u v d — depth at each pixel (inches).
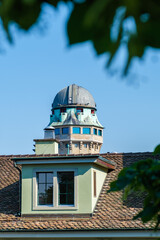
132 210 1612.9
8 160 2079.2
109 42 123.6
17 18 126.4
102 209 1653.5
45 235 1577.3
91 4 123.3
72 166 1676.9
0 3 126.4
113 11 122.3
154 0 123.0
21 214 1681.8
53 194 1675.7
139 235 1485.0
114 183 332.8
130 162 1946.4
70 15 123.9
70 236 1557.6
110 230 1517.0
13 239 1598.2
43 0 128.2
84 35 123.2
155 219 362.3
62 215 1647.4
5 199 1796.3
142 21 124.2
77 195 1653.5
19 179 1924.2
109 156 1991.9
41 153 1975.9
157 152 390.6
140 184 305.3
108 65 122.4
